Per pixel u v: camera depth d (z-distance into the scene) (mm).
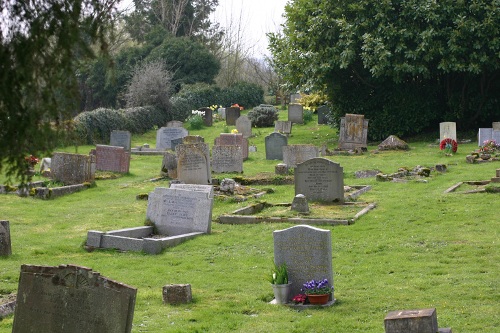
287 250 12422
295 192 21859
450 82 41500
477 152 31328
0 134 6309
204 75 70500
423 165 29391
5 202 23594
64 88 6469
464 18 37594
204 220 18391
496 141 33312
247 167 32438
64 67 6434
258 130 51156
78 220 20844
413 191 23250
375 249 15922
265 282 13672
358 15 39719
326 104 50031
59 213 21969
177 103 59594
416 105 41344
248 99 72625
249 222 19531
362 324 10734
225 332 10609
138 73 59438
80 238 18203
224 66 81500
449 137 35812
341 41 39906
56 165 26984
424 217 18875
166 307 11977
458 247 15633
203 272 14617
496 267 13938
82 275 9086
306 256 12312
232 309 11812
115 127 48281
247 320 11227
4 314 11258
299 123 53281
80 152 40438
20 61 6262
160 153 39500
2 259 15719
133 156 38656
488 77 40625
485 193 21609
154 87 57062
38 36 6332
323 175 21500
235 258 15797
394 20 39438
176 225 18625
